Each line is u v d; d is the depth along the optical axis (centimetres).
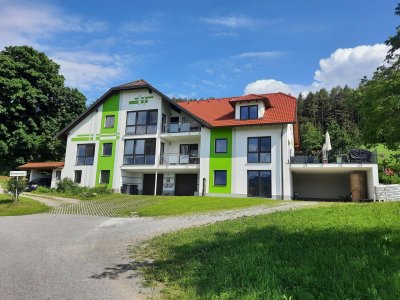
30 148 4256
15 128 4188
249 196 2570
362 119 794
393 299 390
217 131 2758
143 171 3088
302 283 478
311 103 8656
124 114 3120
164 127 3034
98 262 754
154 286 567
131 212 1794
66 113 4738
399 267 494
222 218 1377
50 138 4400
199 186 2712
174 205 1922
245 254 646
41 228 1291
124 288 561
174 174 3072
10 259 788
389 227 767
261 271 537
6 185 2119
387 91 739
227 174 2662
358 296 411
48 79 4531
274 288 463
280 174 2511
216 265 619
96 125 3222
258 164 2588
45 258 798
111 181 3017
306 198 3048
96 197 2556
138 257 791
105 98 3219
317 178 3069
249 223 1066
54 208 2005
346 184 2988
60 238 1081
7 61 4050
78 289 557
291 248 665
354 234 728
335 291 432
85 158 3212
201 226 1165
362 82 827
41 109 4494
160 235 1069
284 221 1017
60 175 3431
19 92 4041
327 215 1062
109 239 1059
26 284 586
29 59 4291
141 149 2989
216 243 808
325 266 531
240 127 2683
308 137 5153
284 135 2564
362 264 516
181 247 829
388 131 736
